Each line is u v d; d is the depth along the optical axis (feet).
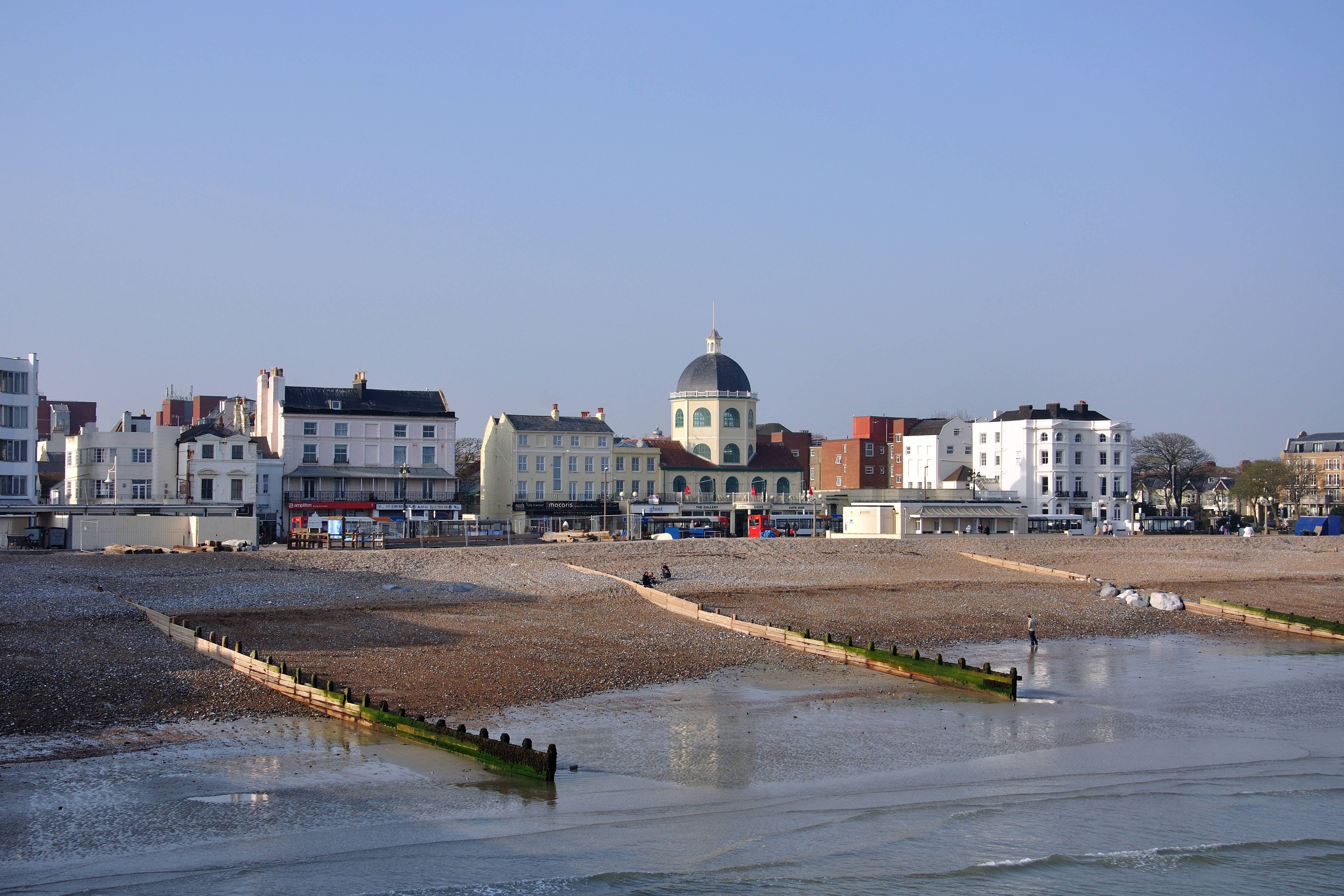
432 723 112.78
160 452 333.83
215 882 76.64
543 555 257.96
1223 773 106.42
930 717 126.11
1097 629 195.62
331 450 352.90
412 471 362.33
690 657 154.40
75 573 203.00
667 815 91.91
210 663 133.90
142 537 260.42
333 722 115.55
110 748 103.81
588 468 394.52
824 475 497.46
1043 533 396.78
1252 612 207.51
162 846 82.33
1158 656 170.60
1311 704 135.54
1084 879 82.17
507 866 80.94
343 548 276.82
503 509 389.60
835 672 149.79
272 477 341.21
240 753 104.37
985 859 84.94
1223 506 609.01
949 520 369.50
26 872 77.30
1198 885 81.76
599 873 80.48
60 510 271.90
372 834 85.87
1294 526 458.50
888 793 98.78
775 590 219.20
